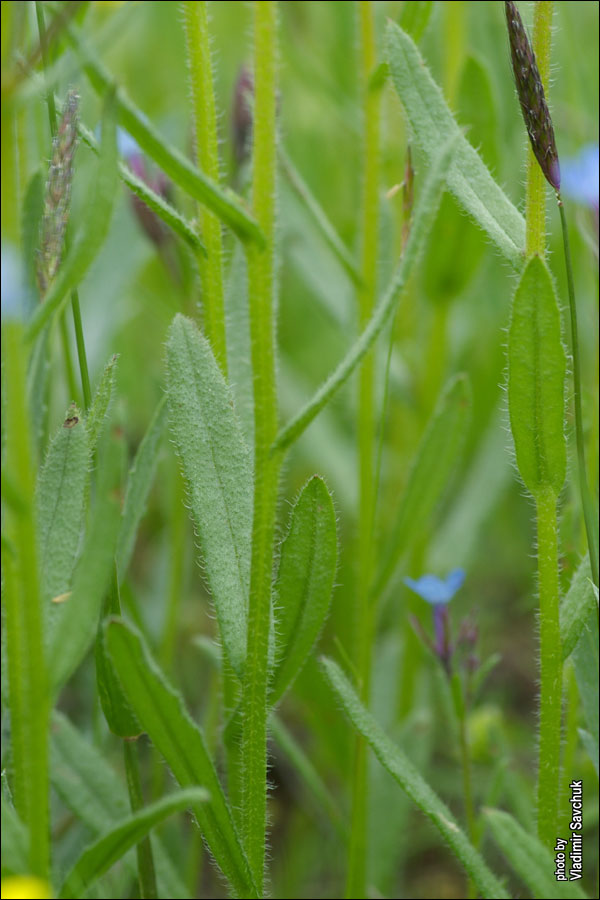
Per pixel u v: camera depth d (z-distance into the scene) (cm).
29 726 34
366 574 46
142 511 40
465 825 49
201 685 55
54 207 34
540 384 37
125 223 53
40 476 37
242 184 45
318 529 38
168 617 48
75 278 34
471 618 44
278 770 52
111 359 37
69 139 34
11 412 33
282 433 36
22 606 34
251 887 37
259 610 37
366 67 46
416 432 55
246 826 37
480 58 49
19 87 34
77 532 36
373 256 46
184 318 38
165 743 36
